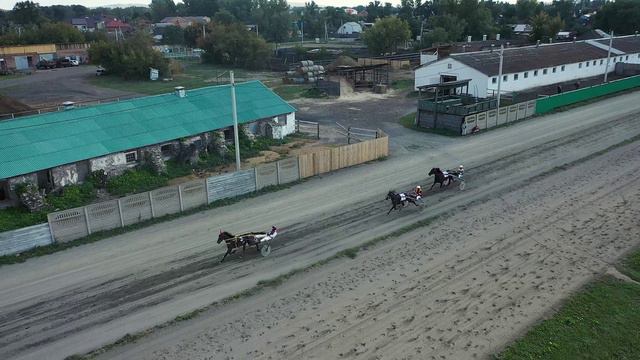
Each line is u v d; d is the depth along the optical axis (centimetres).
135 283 2044
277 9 15425
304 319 1791
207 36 10756
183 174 3322
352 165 3584
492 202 2855
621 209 2709
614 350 1636
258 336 1703
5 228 2458
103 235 2477
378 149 3725
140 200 2597
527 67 6138
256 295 1948
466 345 1644
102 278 2086
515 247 2314
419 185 3150
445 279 2042
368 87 7000
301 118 5225
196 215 2734
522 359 1579
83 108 3419
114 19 19962
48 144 2975
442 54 8669
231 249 2217
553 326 1741
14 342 1684
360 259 2217
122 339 1691
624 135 4197
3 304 1906
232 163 3547
